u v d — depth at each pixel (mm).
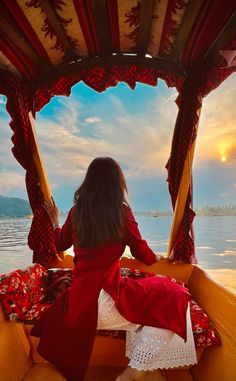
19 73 2771
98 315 1620
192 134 2664
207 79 2514
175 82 2842
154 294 1692
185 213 2846
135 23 2305
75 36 2451
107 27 2359
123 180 1672
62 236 1800
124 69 2838
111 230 1565
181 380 1943
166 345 1628
